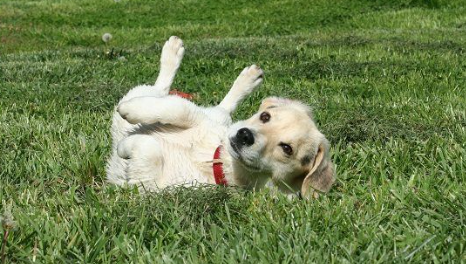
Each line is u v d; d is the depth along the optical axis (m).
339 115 2.29
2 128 2.15
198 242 1.65
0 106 2.39
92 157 1.97
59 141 2.09
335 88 2.66
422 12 6.00
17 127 2.15
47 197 1.80
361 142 2.13
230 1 7.06
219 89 2.66
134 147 1.85
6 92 2.57
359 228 1.69
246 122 1.89
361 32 4.84
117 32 5.93
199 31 5.93
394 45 3.71
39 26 6.26
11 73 2.89
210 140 1.90
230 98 2.17
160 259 1.60
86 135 2.13
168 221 1.71
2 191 1.80
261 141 1.82
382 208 1.76
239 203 1.77
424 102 2.43
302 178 1.88
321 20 6.16
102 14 6.74
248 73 2.18
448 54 3.35
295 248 1.62
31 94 2.53
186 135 1.91
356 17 6.12
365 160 2.00
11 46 5.39
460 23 5.56
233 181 1.88
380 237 1.66
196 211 1.73
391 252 1.62
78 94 2.51
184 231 1.68
